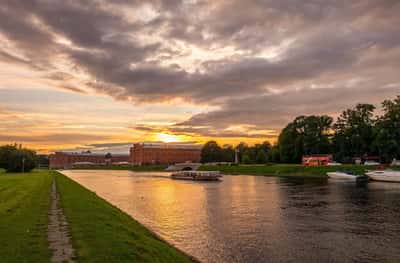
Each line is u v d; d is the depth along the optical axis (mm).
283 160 147000
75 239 16359
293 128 143000
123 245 15359
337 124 128875
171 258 16641
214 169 158875
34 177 83750
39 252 14070
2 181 64188
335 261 19125
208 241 23562
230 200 47344
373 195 51469
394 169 94875
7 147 136750
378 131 106062
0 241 15445
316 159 125562
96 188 73000
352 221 30453
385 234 25281
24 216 22656
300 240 23609
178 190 66500
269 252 20828
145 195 56812
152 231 26406
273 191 59969
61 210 26328
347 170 102375
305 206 40156
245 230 27031
